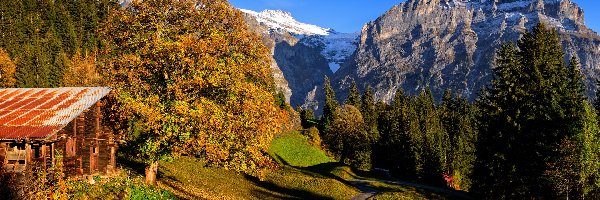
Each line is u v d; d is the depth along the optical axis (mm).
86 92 30312
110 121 34469
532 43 55375
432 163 102438
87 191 26734
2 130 24203
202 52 30078
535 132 51531
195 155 32188
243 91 31531
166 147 31516
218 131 30234
